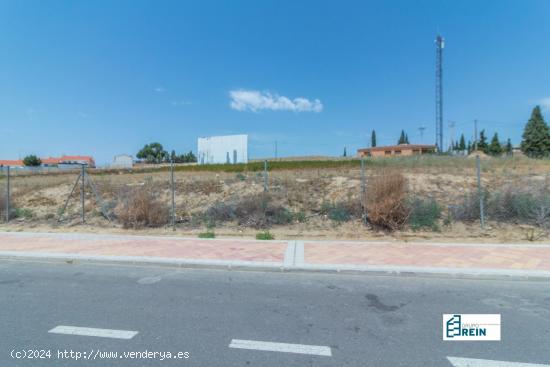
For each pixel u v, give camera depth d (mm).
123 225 9867
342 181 12414
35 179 20734
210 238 8109
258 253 6594
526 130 58219
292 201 10742
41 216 11555
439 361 2889
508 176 12602
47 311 3977
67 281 5199
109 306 4133
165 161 90375
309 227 9086
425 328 3527
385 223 8555
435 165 16500
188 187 13664
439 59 51500
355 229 8742
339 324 3617
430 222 8547
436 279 5242
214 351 3031
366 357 2939
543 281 5129
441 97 51594
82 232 9414
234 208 9938
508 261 5863
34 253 6770
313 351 3039
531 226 8430
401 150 72875
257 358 2910
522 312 3973
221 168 28531
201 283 5078
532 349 3111
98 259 6348
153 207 9977
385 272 5473
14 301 4320
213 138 38219
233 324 3605
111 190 13859
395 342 3221
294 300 4344
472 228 8469
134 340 3240
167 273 5648
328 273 5582
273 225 9375
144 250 6938
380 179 8797
